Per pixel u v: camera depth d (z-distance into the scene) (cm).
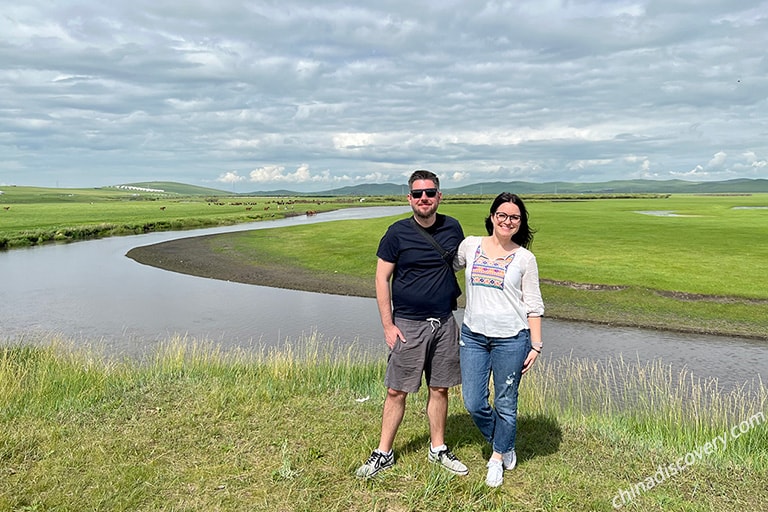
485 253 424
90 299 2000
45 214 8031
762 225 4309
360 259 2783
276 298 2020
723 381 1056
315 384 717
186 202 15562
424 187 403
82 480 421
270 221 6925
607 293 1838
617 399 895
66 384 694
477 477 442
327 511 387
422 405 635
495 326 416
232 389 649
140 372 793
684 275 2059
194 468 448
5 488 407
